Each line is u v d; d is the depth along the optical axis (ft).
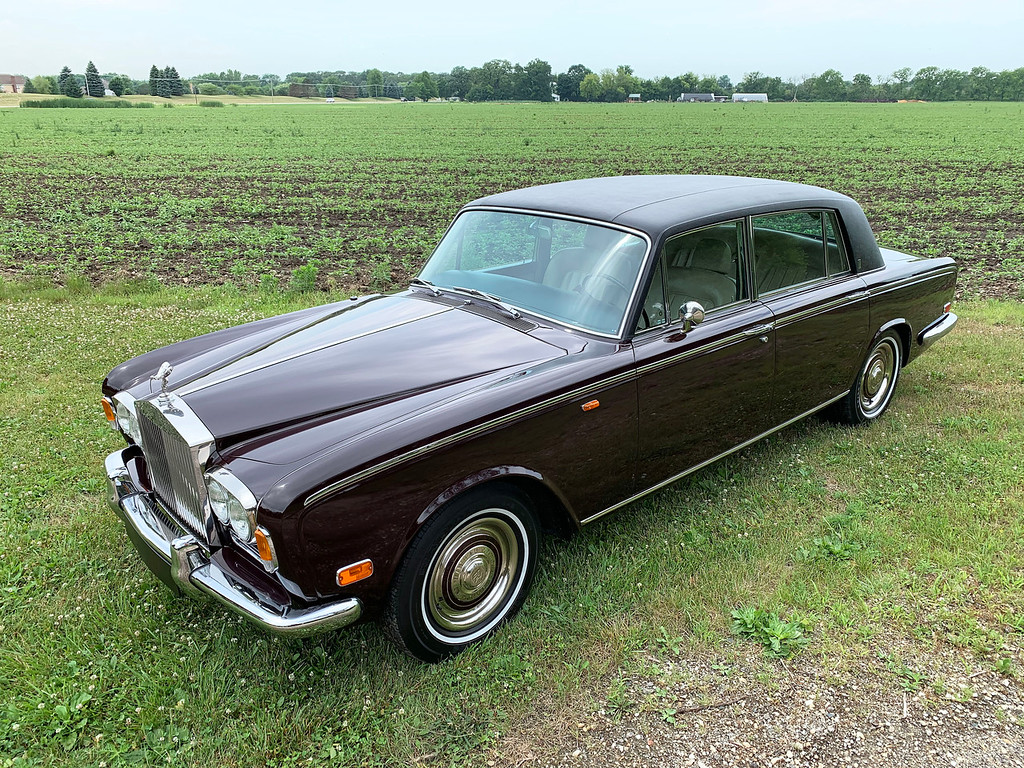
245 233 47.39
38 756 8.34
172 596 10.98
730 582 11.07
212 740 8.48
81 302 28.76
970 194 67.05
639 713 8.80
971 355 21.36
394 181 80.74
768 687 9.15
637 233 11.57
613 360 10.77
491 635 10.19
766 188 14.02
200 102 424.87
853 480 14.25
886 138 147.64
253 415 9.40
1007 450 15.12
